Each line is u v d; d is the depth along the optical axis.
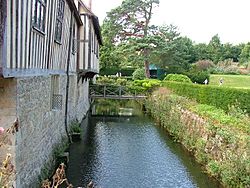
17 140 5.62
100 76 34.12
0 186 3.54
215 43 53.25
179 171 9.54
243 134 8.15
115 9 32.19
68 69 12.08
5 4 4.62
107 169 9.46
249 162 7.11
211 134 9.68
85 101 20.36
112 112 21.97
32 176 6.76
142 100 25.31
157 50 31.17
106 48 37.34
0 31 4.58
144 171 9.48
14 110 5.58
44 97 8.05
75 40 13.82
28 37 6.10
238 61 49.25
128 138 13.82
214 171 8.74
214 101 13.49
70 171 9.11
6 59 4.80
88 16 14.68
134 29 32.69
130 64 33.78
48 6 7.91
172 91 20.36
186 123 12.51
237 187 7.39
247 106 11.88
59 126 10.48
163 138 14.00
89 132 14.78
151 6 32.00
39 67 7.18
